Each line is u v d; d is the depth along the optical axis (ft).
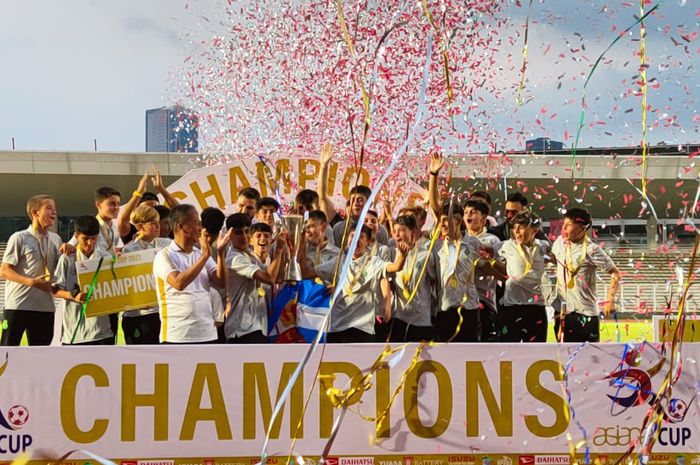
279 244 21.18
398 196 31.37
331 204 26.32
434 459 18.67
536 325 24.48
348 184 31.19
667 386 18.54
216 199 30.37
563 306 24.88
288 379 18.45
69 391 18.20
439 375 18.78
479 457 18.76
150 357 18.33
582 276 24.52
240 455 18.31
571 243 24.72
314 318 21.94
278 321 22.15
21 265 23.82
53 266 24.31
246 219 21.65
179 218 20.51
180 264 20.53
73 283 23.44
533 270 24.39
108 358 18.26
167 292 20.35
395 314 23.08
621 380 19.10
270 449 18.34
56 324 27.35
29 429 18.12
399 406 18.65
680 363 19.15
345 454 18.49
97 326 23.21
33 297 24.00
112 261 22.43
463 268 23.38
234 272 21.43
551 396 18.93
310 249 22.90
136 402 18.26
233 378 18.39
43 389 18.17
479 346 18.86
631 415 19.07
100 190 24.95
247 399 18.38
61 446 18.13
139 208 23.47
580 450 18.85
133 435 18.24
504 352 18.89
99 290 22.35
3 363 18.12
